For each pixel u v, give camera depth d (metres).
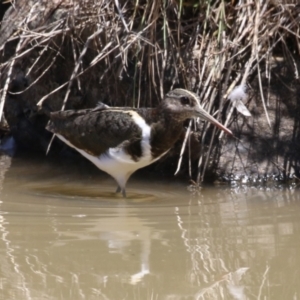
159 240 7.80
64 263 7.04
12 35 11.74
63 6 11.77
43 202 9.41
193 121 10.70
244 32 10.66
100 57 10.73
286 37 11.34
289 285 6.52
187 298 6.27
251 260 7.14
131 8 11.31
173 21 11.15
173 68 10.91
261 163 10.64
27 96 12.50
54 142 12.51
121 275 6.74
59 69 11.85
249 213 8.91
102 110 10.05
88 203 9.42
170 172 11.05
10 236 7.87
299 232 8.04
